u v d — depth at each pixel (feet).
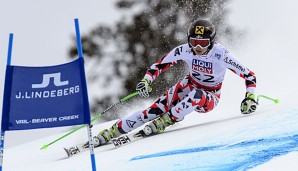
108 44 241.55
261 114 63.31
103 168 47.98
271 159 38.58
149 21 229.25
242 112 65.46
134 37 231.50
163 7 225.56
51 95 41.75
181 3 220.23
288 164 36.24
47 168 56.39
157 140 60.64
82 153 63.98
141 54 231.30
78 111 41.01
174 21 223.92
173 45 225.76
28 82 42.27
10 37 42.98
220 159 42.11
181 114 64.64
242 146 45.44
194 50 63.72
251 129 53.16
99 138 66.49
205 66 65.62
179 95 68.44
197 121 77.15
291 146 41.29
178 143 54.08
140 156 50.39
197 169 40.29
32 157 75.36
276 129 50.03
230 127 57.72
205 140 52.42
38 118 41.65
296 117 54.19
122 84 233.96
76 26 41.63
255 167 37.45
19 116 41.83
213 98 66.74
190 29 62.54
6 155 83.66
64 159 62.54
